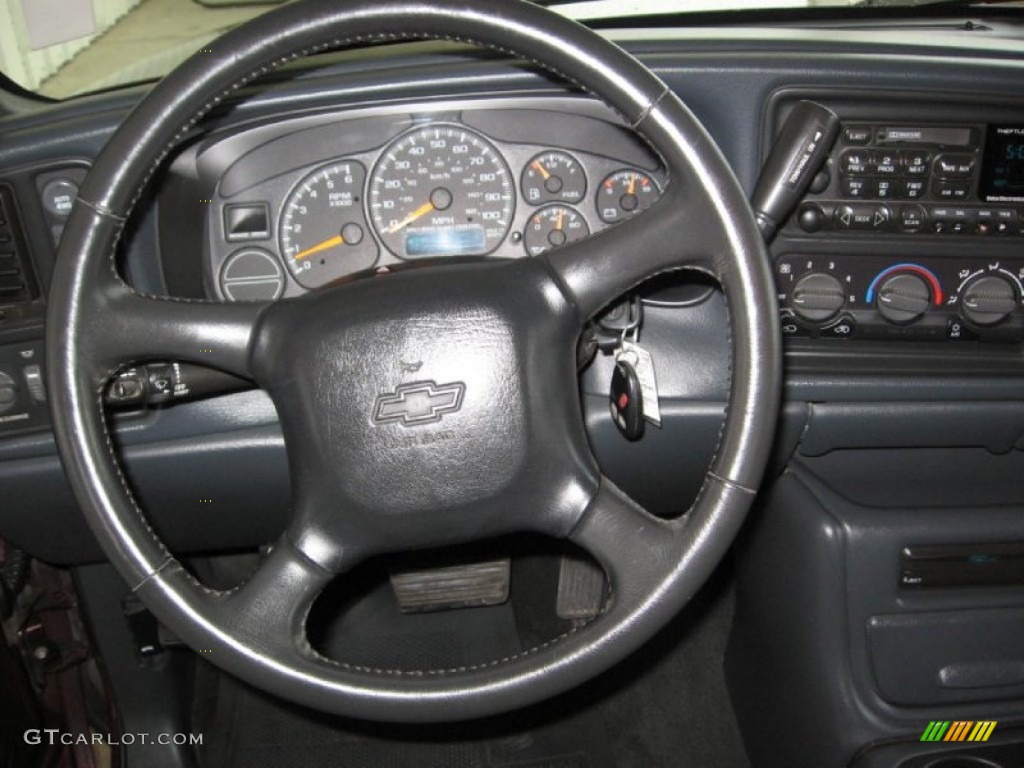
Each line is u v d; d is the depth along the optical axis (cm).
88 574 157
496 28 90
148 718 169
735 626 182
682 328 132
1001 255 129
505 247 129
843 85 121
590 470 102
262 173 124
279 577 101
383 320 98
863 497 147
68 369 94
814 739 151
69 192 117
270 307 101
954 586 144
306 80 119
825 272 130
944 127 124
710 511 97
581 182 127
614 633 98
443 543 103
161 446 130
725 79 121
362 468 98
